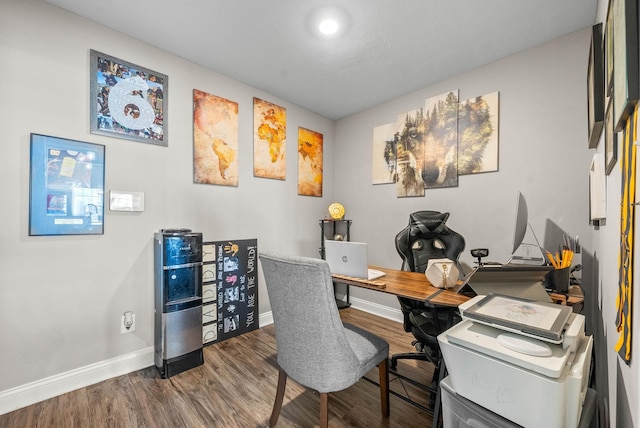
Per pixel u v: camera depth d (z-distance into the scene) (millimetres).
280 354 1454
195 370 2068
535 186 2219
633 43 664
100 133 1947
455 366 901
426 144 2918
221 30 2029
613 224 1095
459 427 919
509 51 2289
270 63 2467
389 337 2625
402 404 1698
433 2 1757
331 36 2096
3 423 1515
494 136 2436
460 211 2664
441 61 2436
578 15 1871
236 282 2729
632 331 713
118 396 1755
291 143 3320
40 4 1727
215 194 2607
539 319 871
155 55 2221
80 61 1867
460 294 1464
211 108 2570
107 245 1979
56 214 1774
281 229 3199
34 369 1691
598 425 1130
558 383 693
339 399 1743
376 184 3406
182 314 2055
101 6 1785
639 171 668
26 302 1676
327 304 1192
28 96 1686
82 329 1865
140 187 2137
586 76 1981
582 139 2016
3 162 1611
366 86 2906
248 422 1537
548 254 1694
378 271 2031
